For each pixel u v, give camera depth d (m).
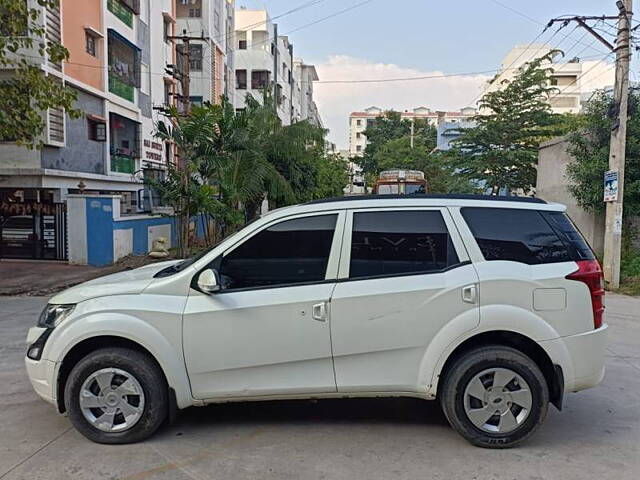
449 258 3.96
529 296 3.85
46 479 3.38
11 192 17.19
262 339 3.84
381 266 3.94
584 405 4.80
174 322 3.83
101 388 3.87
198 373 3.86
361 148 117.44
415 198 4.12
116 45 22.17
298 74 72.12
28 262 15.59
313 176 27.16
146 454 3.73
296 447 3.85
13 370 5.67
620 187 12.38
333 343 3.84
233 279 3.95
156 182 16.19
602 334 3.97
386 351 3.86
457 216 4.04
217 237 18.70
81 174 18.17
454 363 3.87
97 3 20.00
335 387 3.88
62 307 4.00
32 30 10.99
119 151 22.38
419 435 4.07
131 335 3.79
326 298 3.84
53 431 4.11
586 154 14.62
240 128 16.94
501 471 3.53
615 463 3.67
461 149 25.45
